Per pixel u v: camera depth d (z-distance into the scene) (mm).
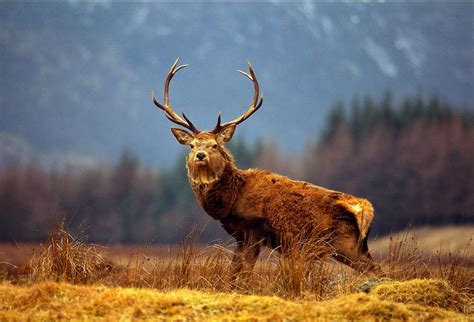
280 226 37438
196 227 35000
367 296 26250
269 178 38375
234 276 33125
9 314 25312
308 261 32844
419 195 182125
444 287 28953
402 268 33781
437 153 196125
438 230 141750
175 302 25859
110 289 27438
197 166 38094
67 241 32625
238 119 39844
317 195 37531
